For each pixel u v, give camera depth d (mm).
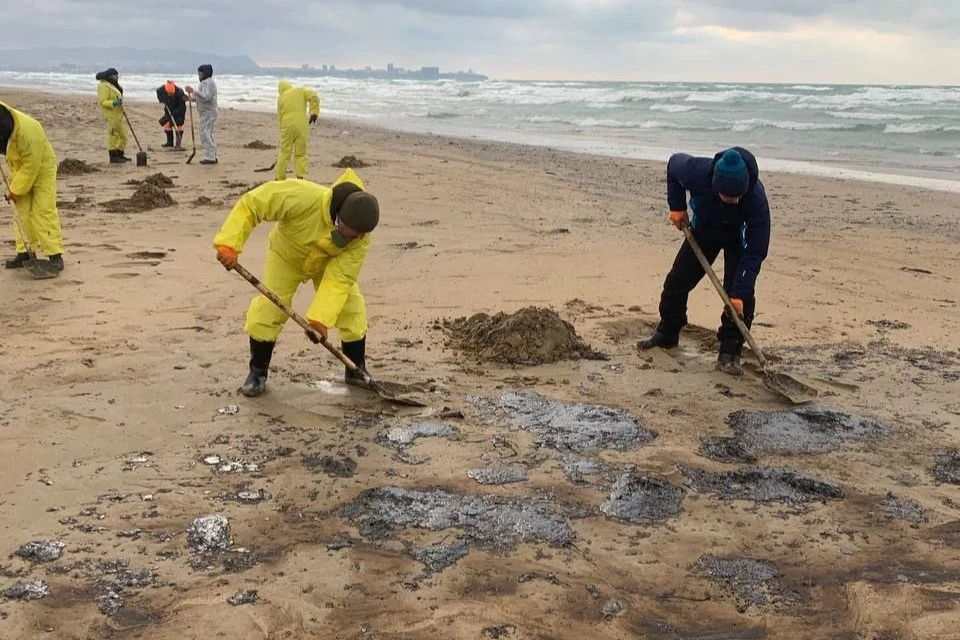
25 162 7414
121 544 3609
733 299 5703
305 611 3191
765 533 3893
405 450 4629
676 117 35406
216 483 4184
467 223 10969
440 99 52969
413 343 6340
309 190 4797
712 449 4762
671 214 6043
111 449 4480
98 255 8461
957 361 6301
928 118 30984
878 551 3758
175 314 6762
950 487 4387
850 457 4719
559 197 13500
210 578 3391
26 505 3889
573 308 7312
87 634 3029
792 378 5652
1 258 8297
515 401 5344
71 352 5836
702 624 3211
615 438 4867
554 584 3422
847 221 12016
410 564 3543
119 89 15688
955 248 10203
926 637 3119
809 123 30109
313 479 4262
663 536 3838
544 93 58750
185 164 15930
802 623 3223
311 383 5496
